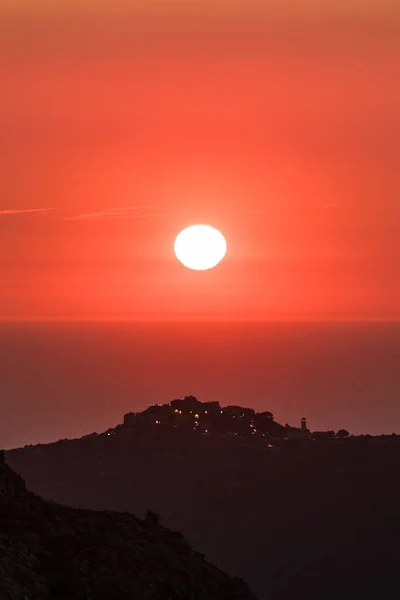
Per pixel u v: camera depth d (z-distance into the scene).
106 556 72.38
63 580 67.00
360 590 145.25
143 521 82.38
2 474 80.75
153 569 74.00
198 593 74.19
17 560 66.75
